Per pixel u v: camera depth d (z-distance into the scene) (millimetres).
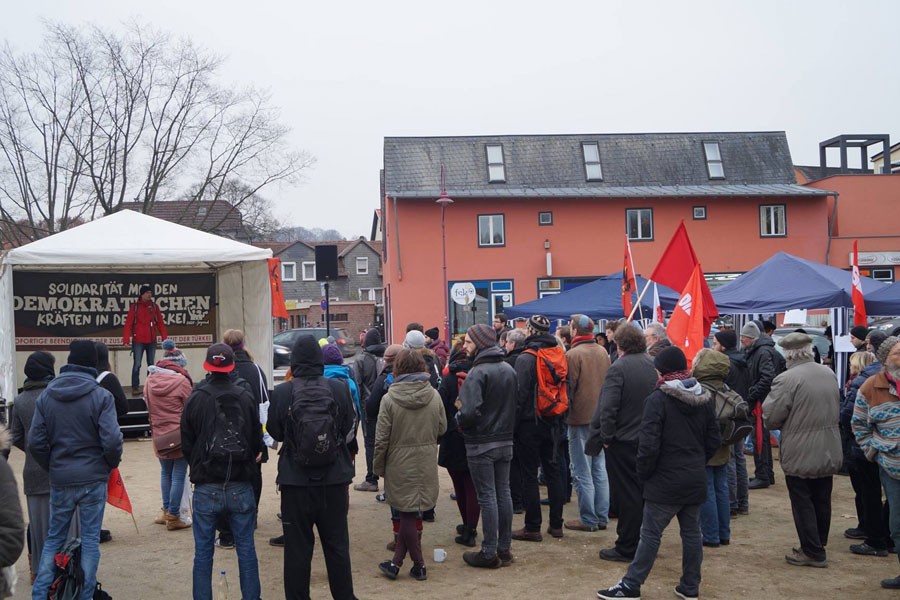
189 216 32938
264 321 13406
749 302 11461
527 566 6180
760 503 8281
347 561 5090
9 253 11062
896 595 5449
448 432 6691
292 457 4941
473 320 28922
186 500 7496
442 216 26797
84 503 5148
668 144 31484
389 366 7133
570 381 7141
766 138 32219
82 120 28953
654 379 6195
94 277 14805
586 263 29312
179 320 15414
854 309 10750
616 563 6223
